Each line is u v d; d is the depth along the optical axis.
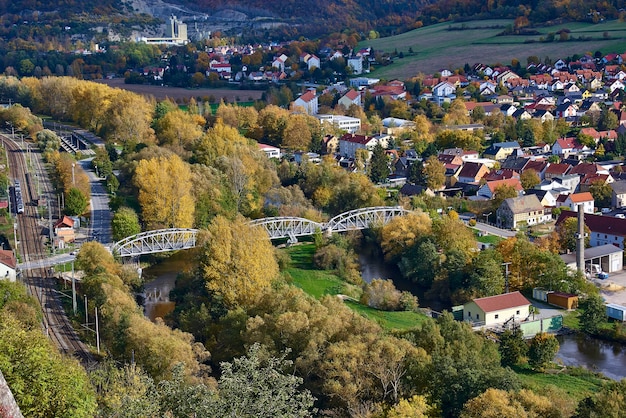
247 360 52.19
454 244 157.38
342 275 155.12
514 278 146.38
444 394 82.56
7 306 105.50
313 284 147.50
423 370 84.31
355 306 134.62
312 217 183.75
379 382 83.94
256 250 123.19
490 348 104.62
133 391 69.19
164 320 119.00
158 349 91.31
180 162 180.38
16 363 61.66
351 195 197.38
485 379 83.50
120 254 148.75
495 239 178.38
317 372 85.75
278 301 109.12
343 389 80.69
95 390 76.25
